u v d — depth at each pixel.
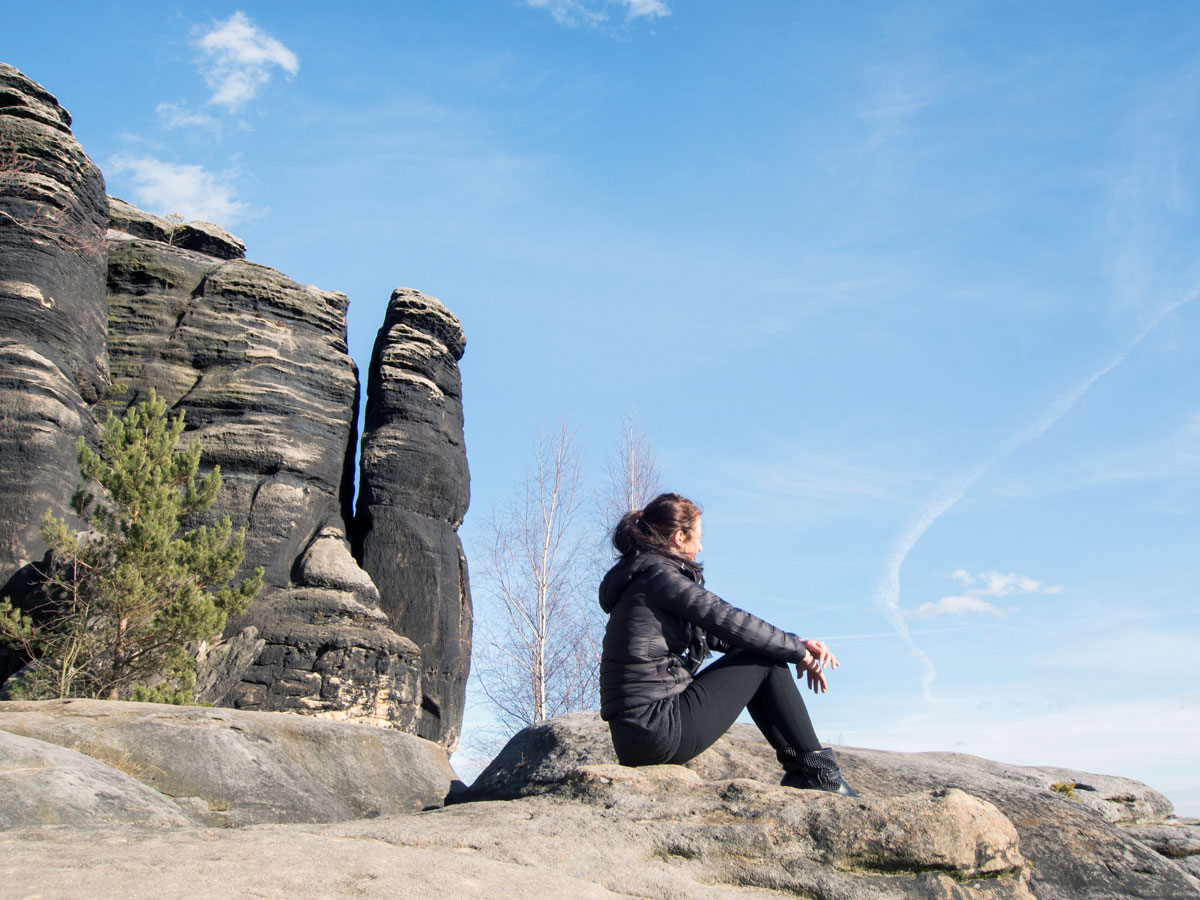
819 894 2.95
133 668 12.92
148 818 3.81
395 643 16.70
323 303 20.98
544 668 23.97
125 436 14.00
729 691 3.71
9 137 17.77
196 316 19.47
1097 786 5.72
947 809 3.13
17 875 2.15
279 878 2.28
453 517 21.08
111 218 21.08
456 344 22.56
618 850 3.04
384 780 6.27
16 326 16.42
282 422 18.98
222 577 13.80
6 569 14.37
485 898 2.36
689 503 3.98
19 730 4.91
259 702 15.41
